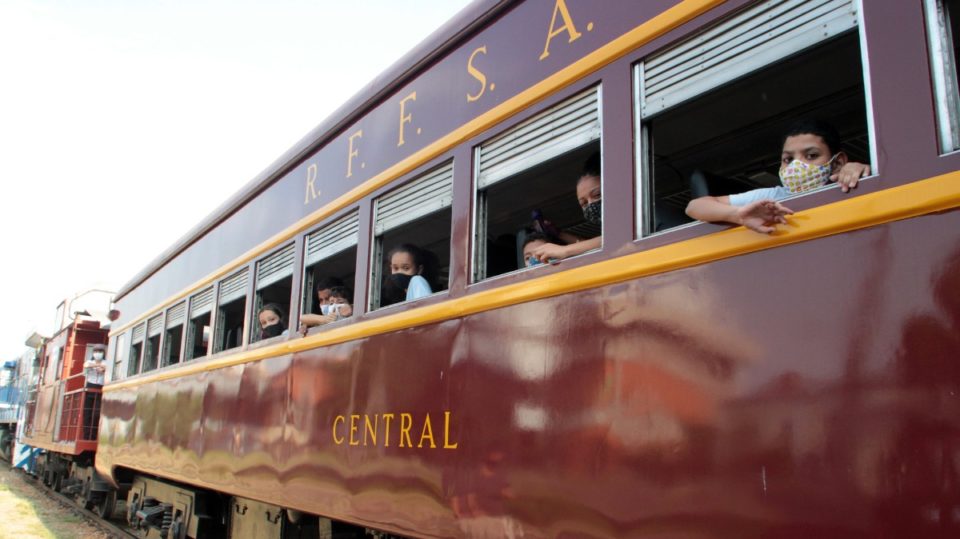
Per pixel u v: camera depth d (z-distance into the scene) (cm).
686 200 454
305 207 556
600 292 294
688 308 259
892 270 206
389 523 391
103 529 1020
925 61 209
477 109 381
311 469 472
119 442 930
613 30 307
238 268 663
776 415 227
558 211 478
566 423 298
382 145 465
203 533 692
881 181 214
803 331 224
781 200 239
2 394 2302
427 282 447
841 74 315
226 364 636
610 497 275
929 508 189
